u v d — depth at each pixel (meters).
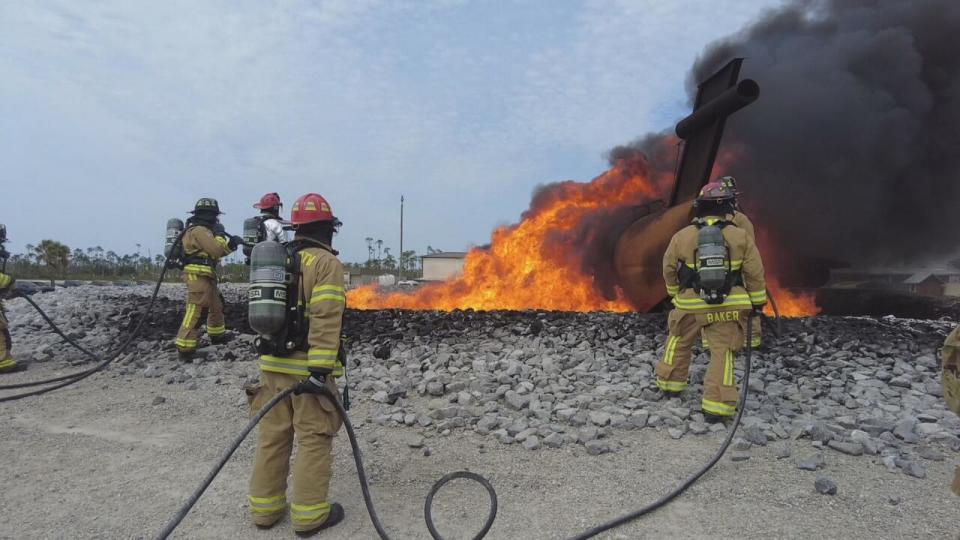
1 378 6.88
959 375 1.88
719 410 4.64
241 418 5.11
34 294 14.89
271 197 7.52
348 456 4.18
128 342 7.32
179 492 3.62
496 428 4.70
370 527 3.17
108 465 4.06
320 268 3.06
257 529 3.17
